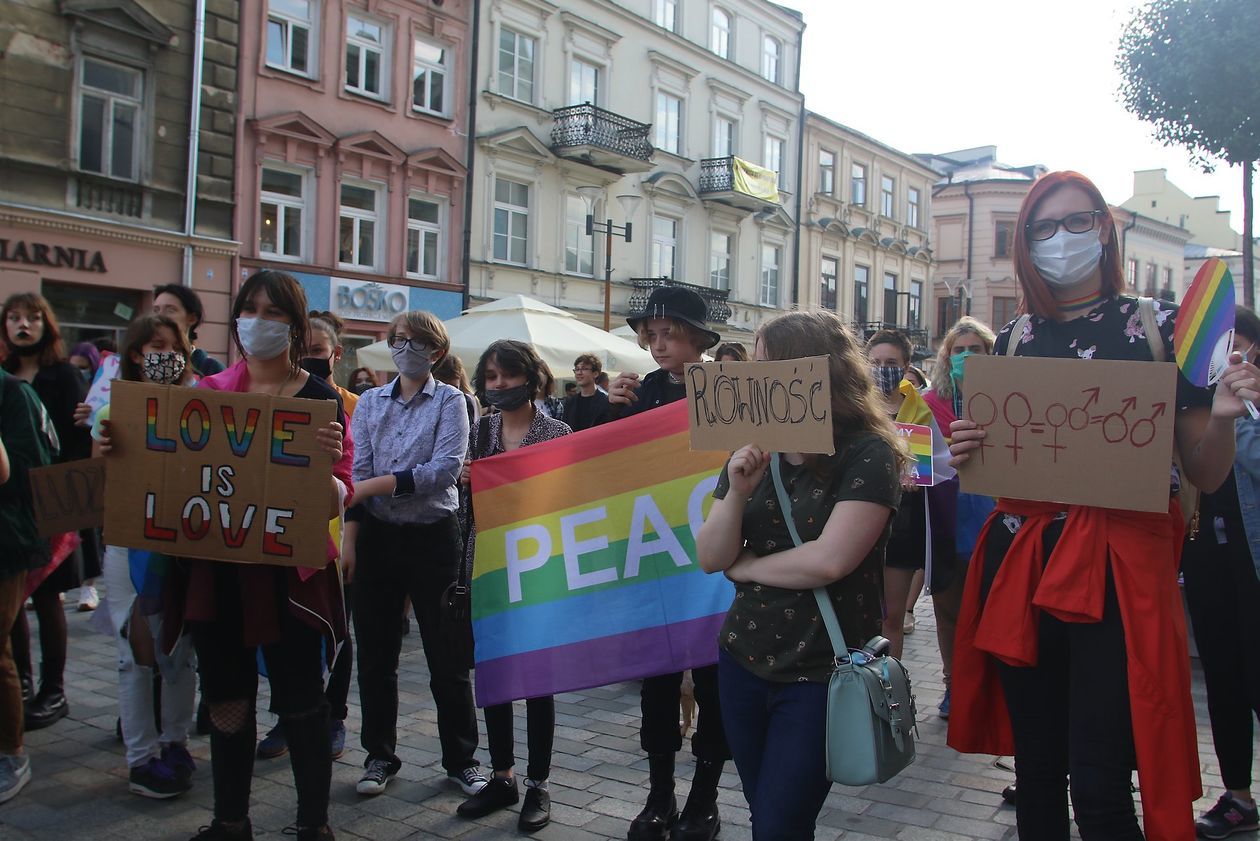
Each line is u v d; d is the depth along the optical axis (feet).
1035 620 7.80
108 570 12.75
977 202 131.23
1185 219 190.08
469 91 67.05
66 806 12.41
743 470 7.77
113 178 49.88
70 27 48.16
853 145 110.52
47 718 15.53
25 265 46.88
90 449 17.28
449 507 13.16
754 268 96.53
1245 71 29.22
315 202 59.26
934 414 14.58
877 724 7.34
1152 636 7.23
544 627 11.93
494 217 69.77
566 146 72.38
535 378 13.56
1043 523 7.89
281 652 10.43
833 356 8.07
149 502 10.30
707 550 8.05
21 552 12.57
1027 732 7.97
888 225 119.14
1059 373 7.59
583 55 75.77
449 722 13.12
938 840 11.55
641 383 13.12
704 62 88.07
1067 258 8.02
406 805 12.61
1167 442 7.20
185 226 53.01
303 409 10.05
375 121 61.93
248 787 10.55
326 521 9.96
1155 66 31.04
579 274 75.66
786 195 100.17
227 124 54.70
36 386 17.07
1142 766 7.05
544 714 12.00
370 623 13.10
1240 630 11.44
